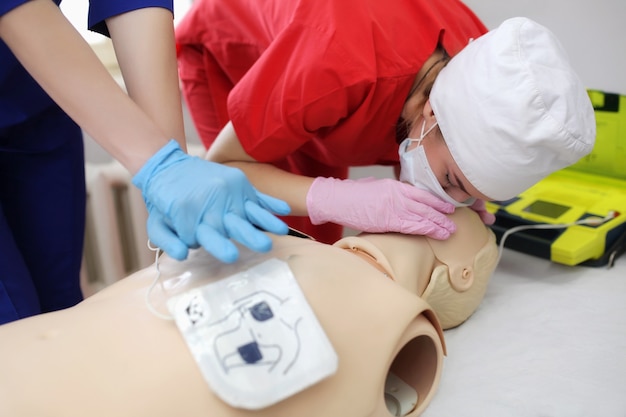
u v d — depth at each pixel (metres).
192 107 1.42
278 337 0.56
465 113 0.84
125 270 1.73
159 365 0.55
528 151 0.81
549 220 1.19
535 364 0.85
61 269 1.11
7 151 0.96
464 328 0.95
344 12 0.92
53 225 1.06
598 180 1.32
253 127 0.99
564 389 0.79
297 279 0.64
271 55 0.95
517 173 0.84
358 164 1.20
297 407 0.57
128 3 0.81
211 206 0.66
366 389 0.61
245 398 0.52
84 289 1.64
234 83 1.30
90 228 1.65
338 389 0.59
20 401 0.52
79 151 1.06
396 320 0.64
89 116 0.71
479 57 0.83
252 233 0.65
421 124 0.94
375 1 0.97
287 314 0.58
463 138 0.85
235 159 1.08
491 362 0.86
